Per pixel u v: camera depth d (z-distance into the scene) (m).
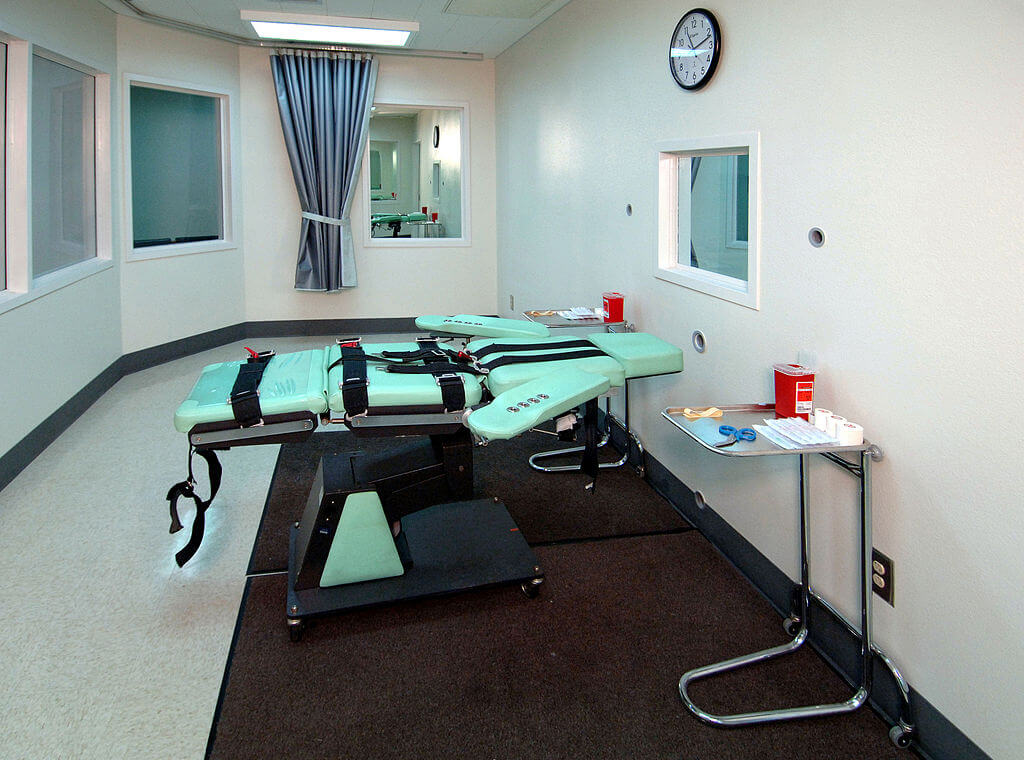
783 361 2.46
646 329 3.66
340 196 6.66
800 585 2.41
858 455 2.08
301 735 1.99
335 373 2.56
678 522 3.24
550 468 3.80
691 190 3.41
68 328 4.44
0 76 3.76
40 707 2.11
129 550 3.00
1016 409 1.60
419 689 2.17
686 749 1.94
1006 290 1.61
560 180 4.98
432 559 2.72
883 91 1.95
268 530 3.16
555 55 4.97
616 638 2.41
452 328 3.42
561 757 1.91
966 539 1.75
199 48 5.90
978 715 1.75
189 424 2.30
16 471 3.68
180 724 2.04
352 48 6.30
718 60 2.79
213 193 6.42
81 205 4.95
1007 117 1.59
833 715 2.06
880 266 1.99
